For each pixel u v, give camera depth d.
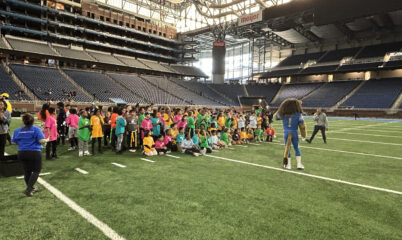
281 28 43.62
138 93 40.84
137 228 3.47
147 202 4.39
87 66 44.22
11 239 3.18
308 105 46.69
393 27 46.44
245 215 3.91
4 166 5.79
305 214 3.97
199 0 49.84
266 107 48.88
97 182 5.52
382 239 3.25
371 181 5.80
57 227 3.49
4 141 6.80
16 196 4.62
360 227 3.56
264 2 43.72
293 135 6.80
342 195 4.85
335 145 11.42
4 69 31.59
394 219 3.83
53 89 32.00
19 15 35.12
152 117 9.86
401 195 4.89
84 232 3.36
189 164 7.41
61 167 6.88
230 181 5.68
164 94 44.47
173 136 10.19
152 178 5.87
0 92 27.00
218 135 10.45
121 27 47.41
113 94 37.22
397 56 42.69
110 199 4.52
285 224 3.62
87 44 44.91
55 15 39.91
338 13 34.47
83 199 4.51
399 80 43.06
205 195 4.77
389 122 28.12
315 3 36.09
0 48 31.44
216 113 13.88
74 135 9.55
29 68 34.28
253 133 13.12
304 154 9.20
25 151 4.57
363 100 41.81
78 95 33.09
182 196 4.70
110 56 46.16
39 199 4.50
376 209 4.20
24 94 28.31
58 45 40.62
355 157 8.66
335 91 47.50
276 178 5.97
